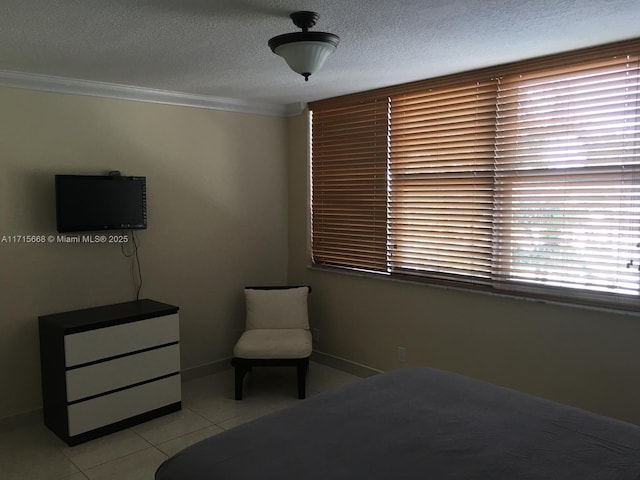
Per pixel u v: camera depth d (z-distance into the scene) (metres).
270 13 2.15
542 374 3.15
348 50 2.79
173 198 4.02
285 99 4.30
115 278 3.73
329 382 4.15
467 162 3.43
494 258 3.34
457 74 3.36
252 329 4.22
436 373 2.52
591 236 2.90
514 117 3.15
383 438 1.84
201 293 4.25
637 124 2.70
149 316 3.41
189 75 3.32
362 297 4.19
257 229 4.60
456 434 1.87
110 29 2.34
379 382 2.40
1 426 3.28
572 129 2.92
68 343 3.04
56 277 3.46
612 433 1.87
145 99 3.79
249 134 4.46
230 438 1.86
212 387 4.07
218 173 4.28
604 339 2.88
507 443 1.80
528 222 3.16
